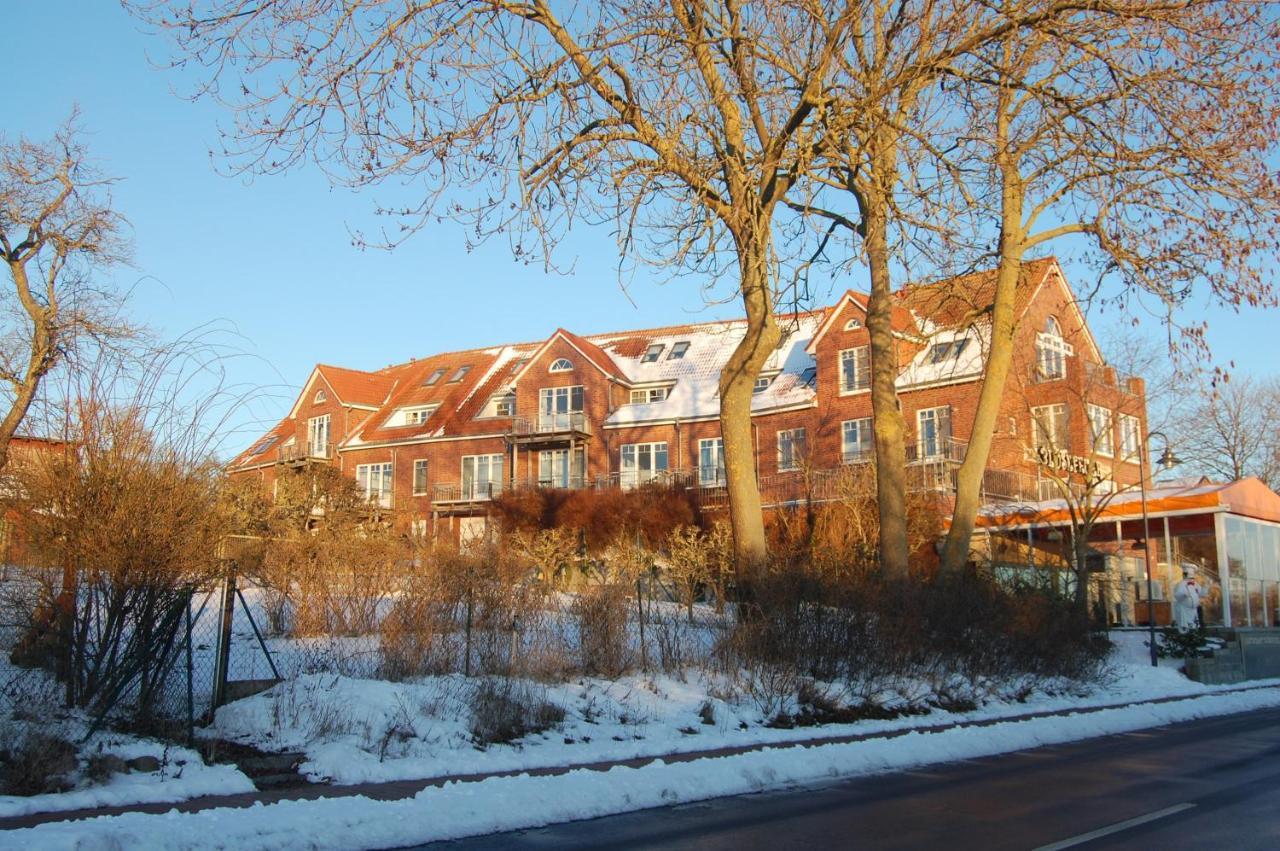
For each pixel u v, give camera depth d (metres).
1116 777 11.22
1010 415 37.81
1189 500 30.95
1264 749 13.82
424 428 53.44
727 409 18.42
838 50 14.57
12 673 10.21
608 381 48.97
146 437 11.25
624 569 22.44
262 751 10.50
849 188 17.12
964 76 15.38
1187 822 8.65
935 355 31.62
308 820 7.67
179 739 10.52
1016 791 10.24
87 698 10.52
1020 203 20.17
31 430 11.38
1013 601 19.64
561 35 16.25
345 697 11.75
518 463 50.19
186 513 11.16
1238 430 55.84
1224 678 27.44
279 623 15.84
